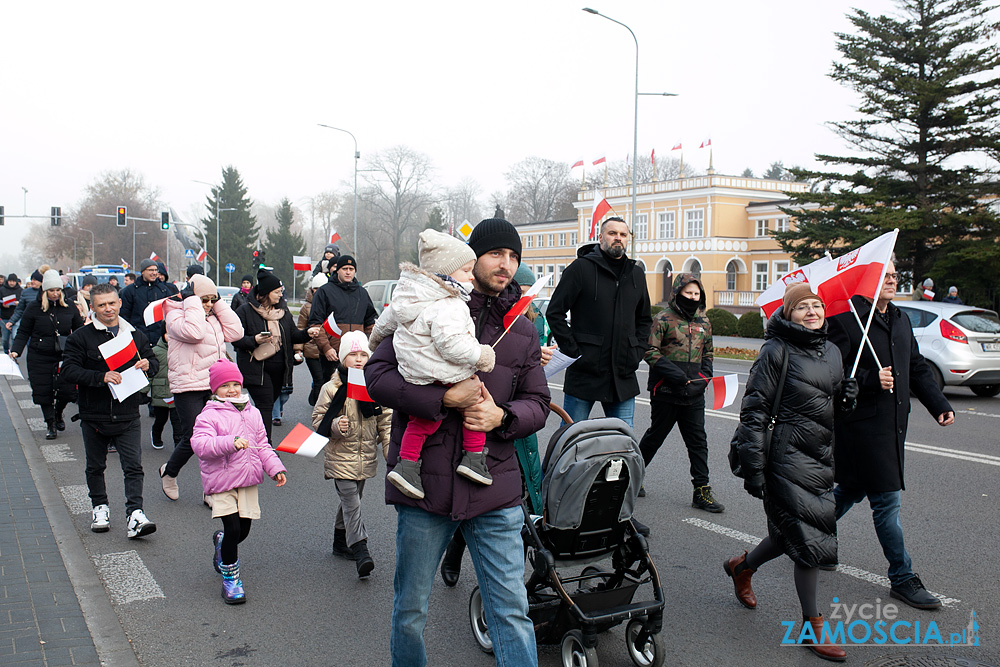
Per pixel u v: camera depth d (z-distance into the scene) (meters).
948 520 6.32
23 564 5.21
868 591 4.90
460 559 5.09
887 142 32.84
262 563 5.53
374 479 7.93
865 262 4.78
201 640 4.29
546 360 5.21
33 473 7.94
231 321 7.32
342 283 8.88
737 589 4.72
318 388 11.47
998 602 4.71
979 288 30.67
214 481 4.77
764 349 4.23
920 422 11.20
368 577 5.26
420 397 2.93
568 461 3.75
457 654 4.12
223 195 93.38
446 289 2.93
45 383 9.85
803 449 4.14
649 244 57.78
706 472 6.72
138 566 5.42
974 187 31.12
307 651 4.16
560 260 67.25
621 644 4.23
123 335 5.89
